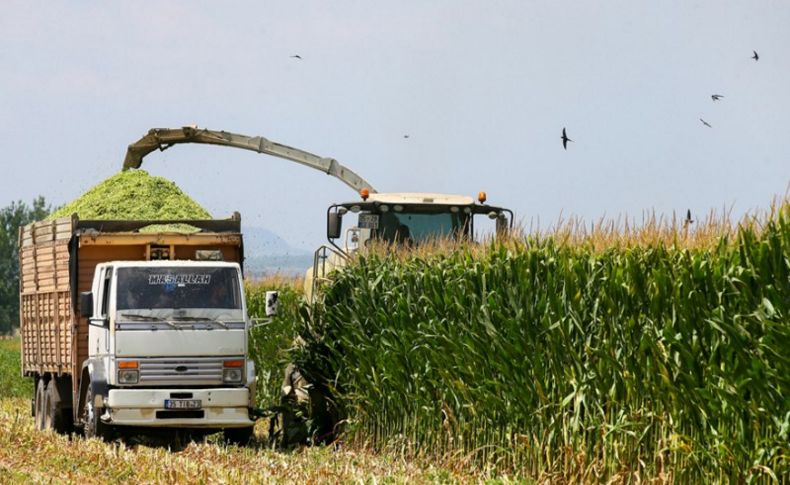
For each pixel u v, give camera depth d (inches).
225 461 1117.1
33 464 1134.4
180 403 1279.5
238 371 1310.3
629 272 882.8
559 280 984.3
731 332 764.6
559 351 974.4
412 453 1206.3
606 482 918.4
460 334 1110.4
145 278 1309.1
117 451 1197.1
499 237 1110.4
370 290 1291.8
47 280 1536.7
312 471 1043.9
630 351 892.6
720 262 797.9
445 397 1158.3
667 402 857.5
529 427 1026.7
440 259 1203.9
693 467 836.0
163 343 1289.4
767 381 758.5
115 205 1573.6
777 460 762.8
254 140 1920.5
